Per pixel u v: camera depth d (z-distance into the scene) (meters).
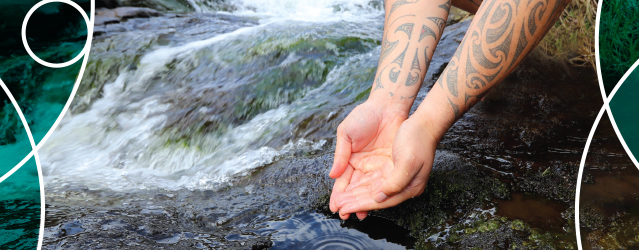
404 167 0.97
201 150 1.75
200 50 2.76
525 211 1.08
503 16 0.94
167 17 3.65
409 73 1.18
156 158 1.74
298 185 1.28
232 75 2.39
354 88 2.07
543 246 0.96
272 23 3.28
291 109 1.95
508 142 1.41
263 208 1.18
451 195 1.15
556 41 2.11
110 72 2.58
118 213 1.19
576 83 1.83
